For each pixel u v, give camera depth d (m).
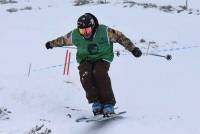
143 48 29.66
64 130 14.84
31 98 17.83
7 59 25.52
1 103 17.28
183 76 21.30
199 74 21.72
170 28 37.12
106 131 14.49
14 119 15.82
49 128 14.97
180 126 14.61
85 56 15.52
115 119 15.34
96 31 15.07
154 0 59.72
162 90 18.86
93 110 15.30
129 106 16.89
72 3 55.62
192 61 24.95
